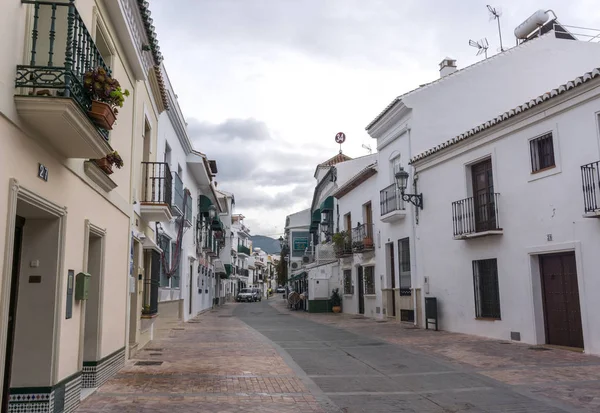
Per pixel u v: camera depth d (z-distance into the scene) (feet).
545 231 38.81
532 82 61.46
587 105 35.40
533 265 40.37
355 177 79.92
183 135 60.90
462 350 38.42
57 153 18.25
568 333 37.55
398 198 62.39
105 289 25.57
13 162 14.80
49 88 15.40
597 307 34.14
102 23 23.61
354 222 84.28
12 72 14.75
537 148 40.52
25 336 17.83
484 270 46.93
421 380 28.17
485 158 46.34
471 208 47.91
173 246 57.77
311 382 27.55
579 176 35.86
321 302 96.27
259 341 45.78
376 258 73.15
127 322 31.24
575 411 21.34
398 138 64.03
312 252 123.34
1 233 14.06
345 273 91.40
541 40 61.82
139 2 27.17
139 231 35.78
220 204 121.19
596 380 27.02
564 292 38.01
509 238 42.80
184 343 43.39
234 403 22.41
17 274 18.06
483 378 28.30
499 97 60.95
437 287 53.98
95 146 18.21
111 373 27.17
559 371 29.50
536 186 39.91
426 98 60.29
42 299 18.10
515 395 24.29
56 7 16.87
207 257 102.83
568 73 61.62
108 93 17.95
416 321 58.23
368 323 65.10
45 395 17.63
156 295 41.19
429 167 55.57
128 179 30.94
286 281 186.09
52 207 17.65
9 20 14.60
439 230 53.57
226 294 178.50
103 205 24.93
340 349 40.52
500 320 43.83
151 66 35.50
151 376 27.84
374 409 22.02
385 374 29.99
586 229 35.14
